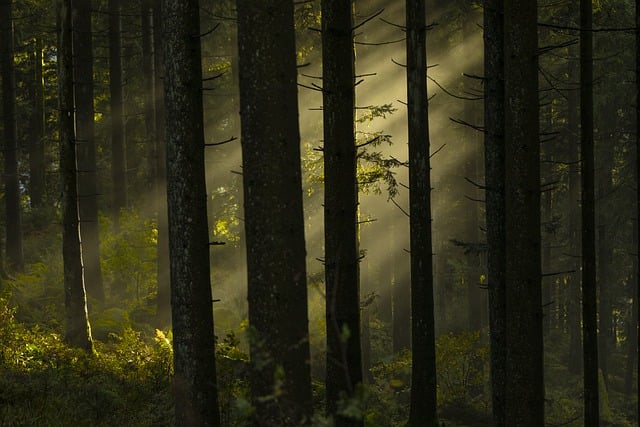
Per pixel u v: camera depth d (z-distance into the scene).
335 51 10.13
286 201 6.61
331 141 10.15
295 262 6.65
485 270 24.81
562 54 26.88
